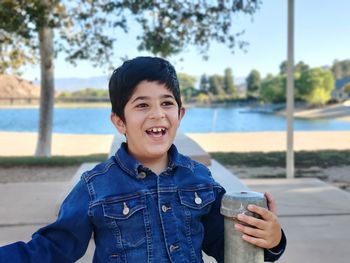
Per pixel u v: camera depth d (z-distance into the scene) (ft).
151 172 4.38
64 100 354.13
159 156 4.39
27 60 39.11
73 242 4.18
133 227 4.17
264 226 4.07
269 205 4.35
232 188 14.69
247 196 4.17
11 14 28.81
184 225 4.34
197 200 4.47
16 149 50.57
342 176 26.40
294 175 26.66
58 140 57.82
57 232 4.12
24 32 30.76
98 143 54.60
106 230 4.19
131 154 4.44
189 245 4.32
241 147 46.37
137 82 4.28
